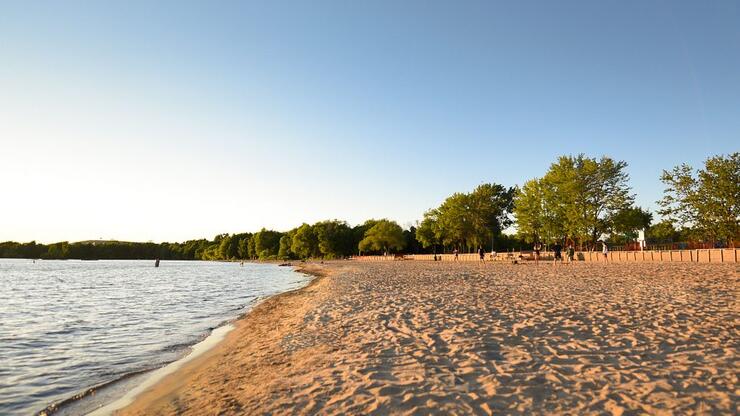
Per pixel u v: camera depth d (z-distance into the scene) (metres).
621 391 6.06
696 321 10.49
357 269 58.84
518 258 58.72
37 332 16.48
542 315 12.31
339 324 13.46
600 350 8.27
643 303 13.69
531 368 7.35
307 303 20.88
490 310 13.69
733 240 46.03
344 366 8.39
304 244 148.75
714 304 12.95
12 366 11.34
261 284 46.41
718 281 19.42
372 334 11.23
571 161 62.66
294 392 7.20
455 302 16.02
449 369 7.59
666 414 5.22
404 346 9.55
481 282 24.53
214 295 32.97
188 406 7.45
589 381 6.55
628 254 46.47
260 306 23.58
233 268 113.62
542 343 9.05
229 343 13.50
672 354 7.77
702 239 47.88
